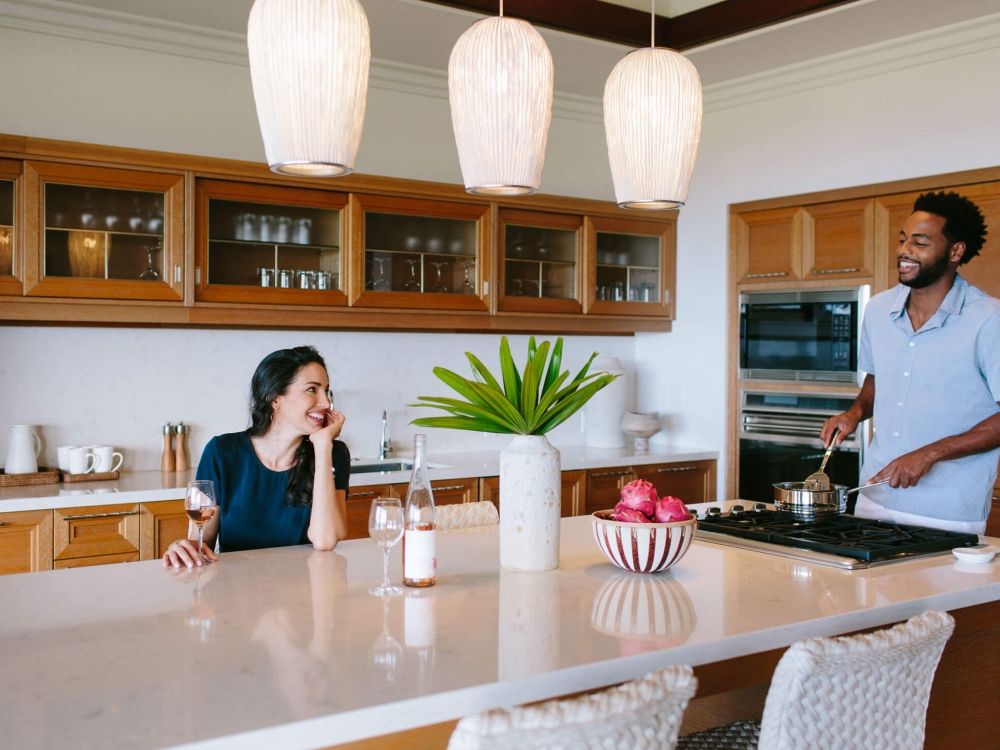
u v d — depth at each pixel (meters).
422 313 4.16
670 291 5.05
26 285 3.29
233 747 1.10
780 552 2.25
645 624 1.61
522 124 1.63
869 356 3.33
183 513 3.43
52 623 1.58
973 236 3.05
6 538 3.12
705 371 4.94
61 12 3.55
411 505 1.88
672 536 1.96
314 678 1.31
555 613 1.68
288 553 2.21
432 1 3.51
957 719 2.07
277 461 2.42
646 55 1.86
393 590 1.84
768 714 1.42
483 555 2.21
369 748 1.23
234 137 3.99
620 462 4.48
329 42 1.42
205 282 3.62
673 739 1.25
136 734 1.11
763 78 4.54
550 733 1.10
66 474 3.53
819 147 4.38
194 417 4.01
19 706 1.20
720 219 4.84
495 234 4.35
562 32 3.84
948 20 3.76
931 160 3.96
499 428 2.05
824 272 4.36
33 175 3.29
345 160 1.47
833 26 3.83
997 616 2.04
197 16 3.67
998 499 3.70
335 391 4.38
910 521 3.02
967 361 3.01
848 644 1.41
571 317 4.67
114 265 3.45
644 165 1.85
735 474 4.80
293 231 3.84
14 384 3.63
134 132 3.77
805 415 4.45
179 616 1.63
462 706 1.27
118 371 3.84
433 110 4.52
